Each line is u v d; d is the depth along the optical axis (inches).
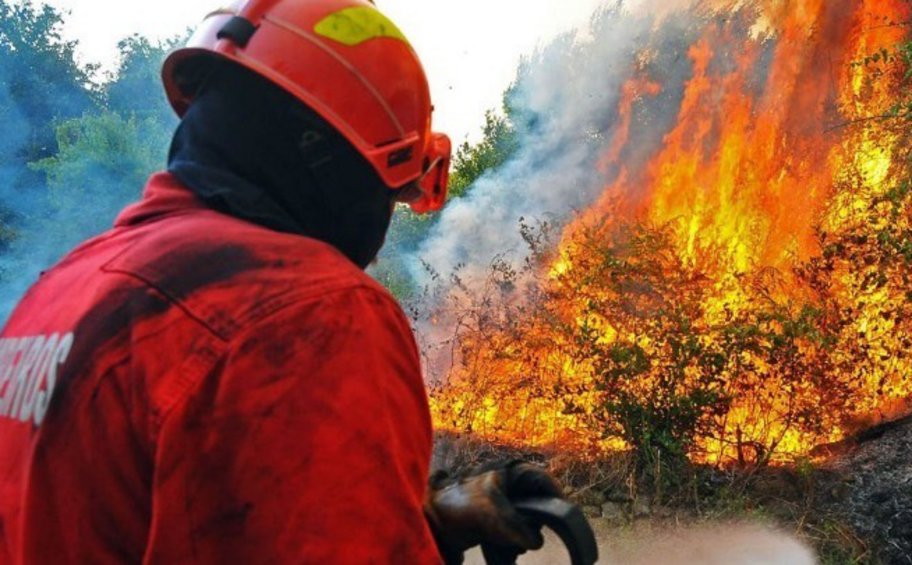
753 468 201.5
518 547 49.4
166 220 46.0
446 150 60.5
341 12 49.6
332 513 35.5
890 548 171.8
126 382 39.0
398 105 49.9
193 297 39.5
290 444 36.0
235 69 48.1
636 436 207.3
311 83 47.3
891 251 205.9
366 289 40.6
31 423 42.3
